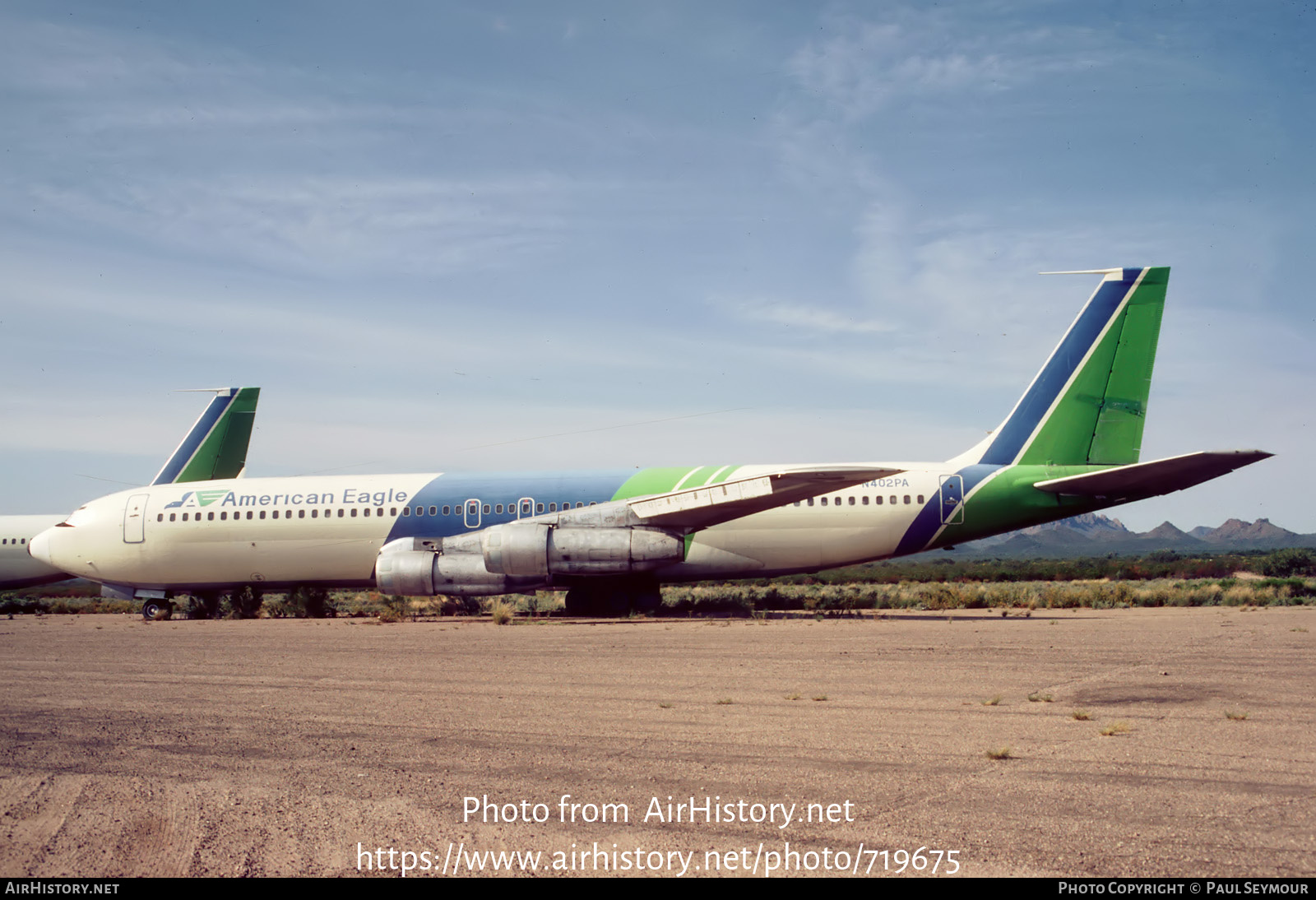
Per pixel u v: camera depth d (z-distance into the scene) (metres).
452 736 9.64
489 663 15.89
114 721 10.94
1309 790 6.86
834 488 26.41
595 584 28.86
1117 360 27.81
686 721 10.12
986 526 28.03
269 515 30.69
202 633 24.11
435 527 29.91
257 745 9.45
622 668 14.84
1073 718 9.71
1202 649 15.65
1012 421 28.48
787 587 50.75
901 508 28.08
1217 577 72.62
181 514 30.95
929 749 8.46
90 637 23.41
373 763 8.53
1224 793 6.81
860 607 32.03
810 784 7.38
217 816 7.00
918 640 18.30
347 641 20.67
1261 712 9.88
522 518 29.47
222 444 38.03
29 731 10.42
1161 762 7.77
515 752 8.83
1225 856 5.53
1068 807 6.56
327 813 7.00
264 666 16.12
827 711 10.55
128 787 7.85
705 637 20.12
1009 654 15.48
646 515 27.50
